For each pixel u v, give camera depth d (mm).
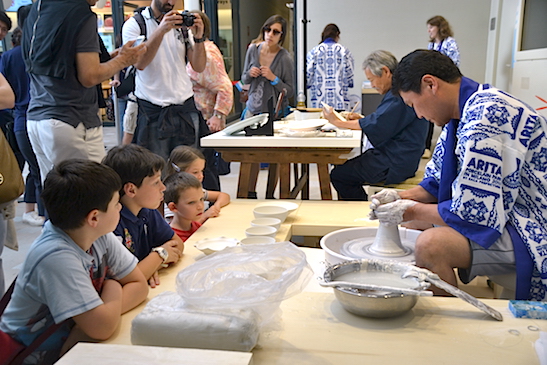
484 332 1077
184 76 3264
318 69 6352
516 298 1542
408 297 1117
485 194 1507
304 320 1151
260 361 985
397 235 1725
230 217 2172
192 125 3301
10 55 3285
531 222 1540
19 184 1867
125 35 3199
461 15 7582
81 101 2350
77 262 1178
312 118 3678
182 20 2939
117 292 1233
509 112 1514
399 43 7836
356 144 2633
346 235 1890
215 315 1015
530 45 4996
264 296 1046
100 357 947
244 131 2943
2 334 1191
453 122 1731
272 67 5152
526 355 987
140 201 1630
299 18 7645
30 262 1182
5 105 1977
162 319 1031
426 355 994
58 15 2182
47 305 1173
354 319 1151
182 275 1133
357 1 7730
